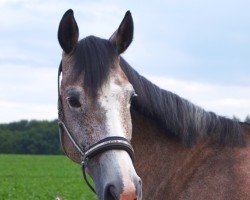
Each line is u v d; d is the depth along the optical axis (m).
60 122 5.63
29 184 31.34
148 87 5.91
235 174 5.57
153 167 5.96
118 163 4.93
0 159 62.59
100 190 5.03
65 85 5.36
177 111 5.90
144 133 6.01
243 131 5.96
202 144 5.89
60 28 5.45
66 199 22.44
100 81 5.14
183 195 5.71
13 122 91.50
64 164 55.75
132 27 5.59
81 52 5.32
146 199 5.96
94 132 5.08
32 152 84.94
